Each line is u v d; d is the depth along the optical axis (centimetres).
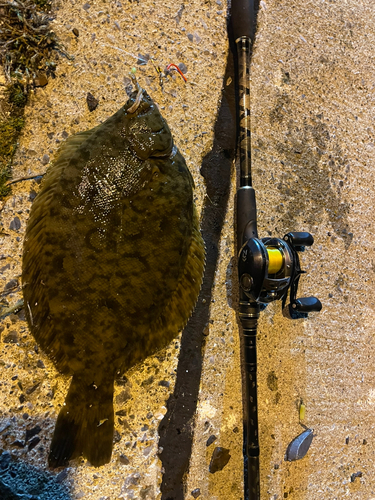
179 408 57
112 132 46
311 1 70
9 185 51
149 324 48
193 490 57
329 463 67
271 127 66
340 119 72
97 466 48
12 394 50
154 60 58
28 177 51
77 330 46
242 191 56
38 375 51
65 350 46
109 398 48
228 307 61
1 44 50
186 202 49
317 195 69
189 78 60
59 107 53
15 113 51
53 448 48
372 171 74
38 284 47
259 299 51
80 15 54
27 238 47
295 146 68
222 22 62
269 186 65
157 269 47
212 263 60
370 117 74
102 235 45
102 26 55
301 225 67
